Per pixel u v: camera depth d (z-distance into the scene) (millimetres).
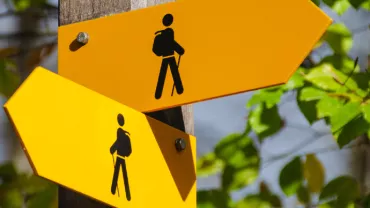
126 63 3049
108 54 3078
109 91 3051
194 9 2990
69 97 2707
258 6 2893
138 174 2914
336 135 4367
